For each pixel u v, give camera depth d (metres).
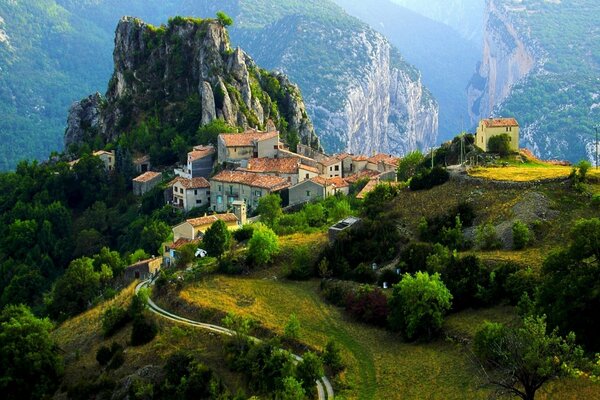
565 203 124.44
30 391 104.25
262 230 136.12
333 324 105.12
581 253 83.25
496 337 81.69
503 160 161.75
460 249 119.00
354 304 107.69
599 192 125.88
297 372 86.62
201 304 113.88
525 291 93.50
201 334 103.56
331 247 128.75
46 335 110.44
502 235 118.31
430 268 108.69
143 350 103.31
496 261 107.25
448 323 97.06
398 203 143.62
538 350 70.69
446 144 188.25
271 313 110.06
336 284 116.62
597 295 79.31
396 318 98.69
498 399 76.31
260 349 93.38
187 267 136.75
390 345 96.88
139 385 93.12
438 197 139.88
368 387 86.50
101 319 123.75
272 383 88.56
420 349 93.81
